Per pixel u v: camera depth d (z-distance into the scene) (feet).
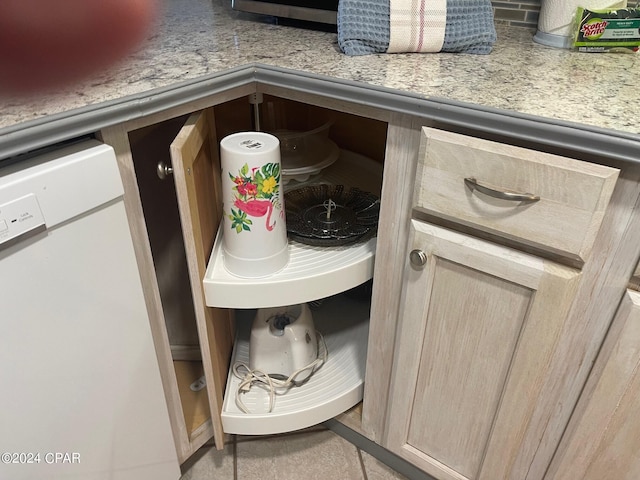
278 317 3.38
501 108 2.02
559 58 2.89
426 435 3.15
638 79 2.49
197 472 3.60
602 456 2.44
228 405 3.32
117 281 2.27
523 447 2.71
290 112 4.09
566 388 2.40
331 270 2.81
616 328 2.10
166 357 2.83
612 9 2.92
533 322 2.29
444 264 2.48
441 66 2.66
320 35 3.31
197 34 3.28
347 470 3.65
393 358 3.04
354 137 4.17
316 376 3.54
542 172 1.95
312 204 3.40
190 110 2.43
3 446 2.02
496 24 3.76
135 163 3.31
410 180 2.43
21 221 1.77
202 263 2.64
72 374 2.21
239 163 2.44
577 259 2.07
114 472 2.66
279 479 3.57
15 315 1.88
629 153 1.78
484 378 2.65
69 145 2.02
